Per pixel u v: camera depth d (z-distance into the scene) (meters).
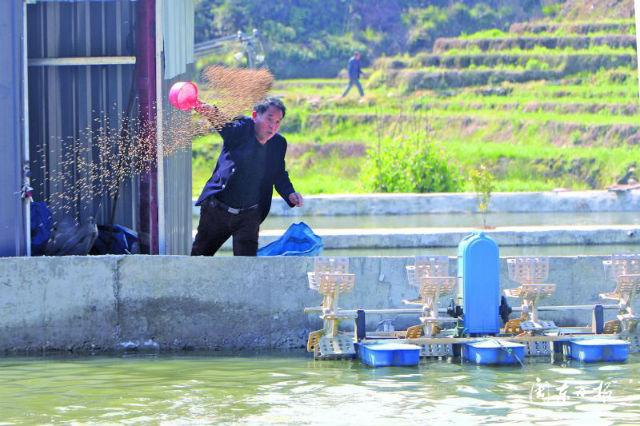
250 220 36.22
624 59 163.38
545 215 83.38
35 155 39.12
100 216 39.44
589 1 184.00
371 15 190.50
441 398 27.59
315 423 24.97
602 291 36.06
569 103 151.12
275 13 190.00
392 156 99.00
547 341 33.34
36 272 34.03
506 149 133.88
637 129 139.38
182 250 41.09
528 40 172.62
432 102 158.25
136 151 37.62
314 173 137.00
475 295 33.16
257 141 35.53
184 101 34.34
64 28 39.00
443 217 82.75
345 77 176.00
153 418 25.52
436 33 186.00
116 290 34.28
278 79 175.38
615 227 63.53
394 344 32.59
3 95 35.19
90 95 39.03
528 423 24.92
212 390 28.66
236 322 34.66
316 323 34.94
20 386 29.20
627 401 27.23
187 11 42.47
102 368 31.61
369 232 61.94
